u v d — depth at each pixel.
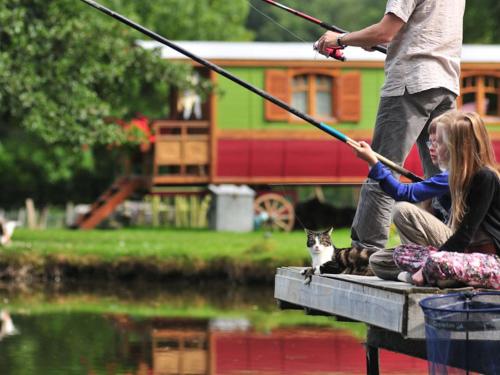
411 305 15.93
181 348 34.72
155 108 101.06
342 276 19.14
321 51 20.31
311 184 19.59
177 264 53.25
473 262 16.30
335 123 72.06
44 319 41.00
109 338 36.72
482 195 16.53
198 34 101.69
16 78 60.00
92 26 62.94
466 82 71.25
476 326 14.98
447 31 19.92
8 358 32.72
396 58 20.08
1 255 53.97
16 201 102.81
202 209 85.56
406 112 19.95
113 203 75.69
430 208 20.22
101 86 69.50
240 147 72.50
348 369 31.33
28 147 95.12
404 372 30.48
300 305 20.27
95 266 53.78
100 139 62.56
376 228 20.42
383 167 18.12
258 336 37.25
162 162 72.12
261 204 78.94
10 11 60.62
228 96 72.25
